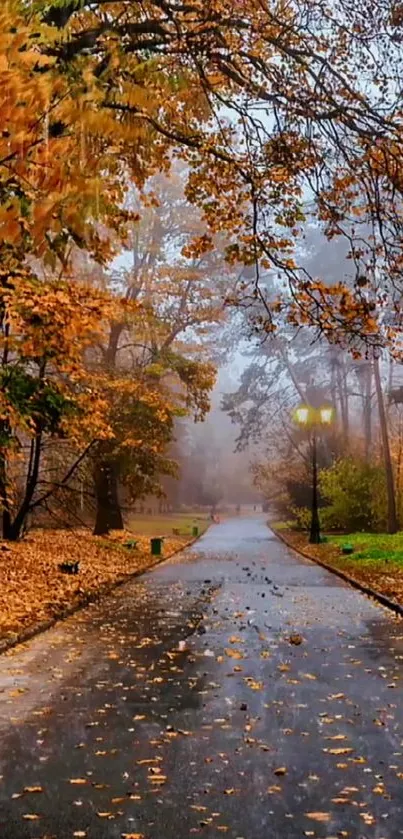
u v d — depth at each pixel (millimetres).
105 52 7578
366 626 14016
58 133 5102
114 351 36469
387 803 5582
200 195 15250
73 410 19188
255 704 8445
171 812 5426
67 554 27797
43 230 4660
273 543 45188
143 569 26141
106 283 29766
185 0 12297
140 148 13672
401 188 12695
